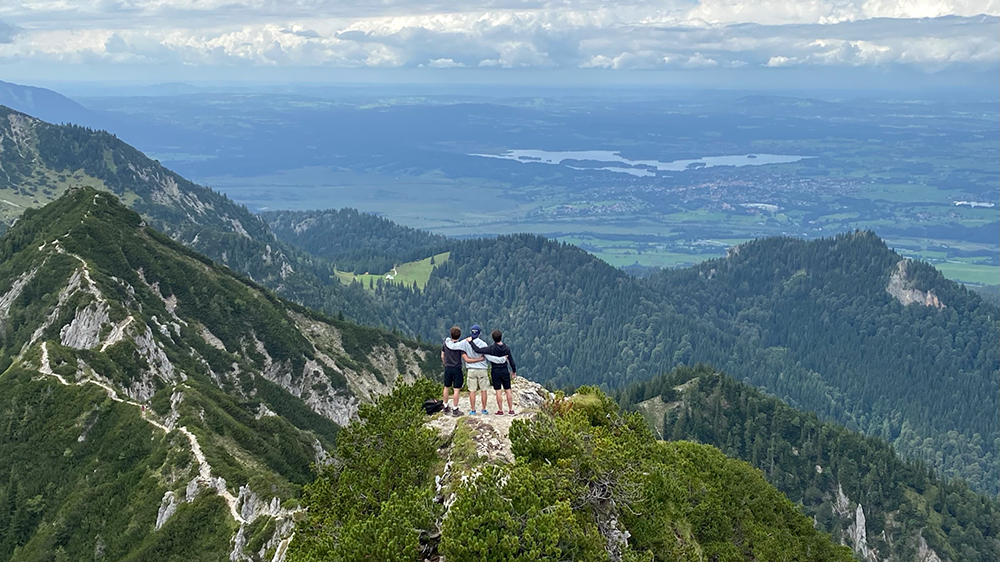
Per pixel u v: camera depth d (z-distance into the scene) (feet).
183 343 488.85
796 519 222.69
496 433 120.47
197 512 245.65
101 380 366.22
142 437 307.17
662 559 119.24
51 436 325.21
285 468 327.26
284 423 375.86
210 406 332.60
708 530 182.91
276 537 217.97
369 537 97.09
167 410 330.95
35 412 338.75
